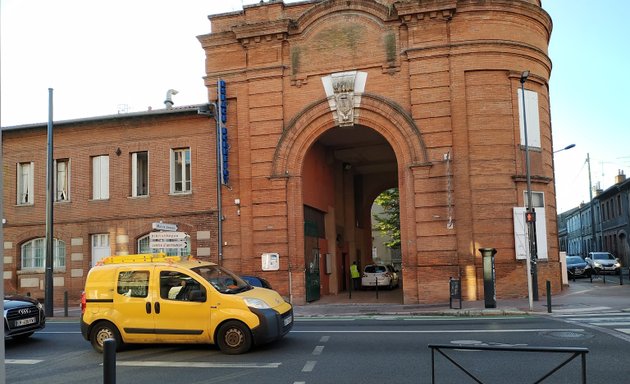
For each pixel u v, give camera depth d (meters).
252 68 22.20
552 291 20.80
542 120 21.53
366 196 36.69
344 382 7.84
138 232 23.59
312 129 21.64
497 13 20.50
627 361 8.71
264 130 21.97
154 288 10.63
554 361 8.84
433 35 20.50
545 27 21.98
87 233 24.31
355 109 21.27
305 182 22.95
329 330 12.77
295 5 22.33
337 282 27.23
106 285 10.90
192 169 23.20
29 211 25.28
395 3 20.61
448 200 19.80
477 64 20.27
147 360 9.86
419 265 19.83
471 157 20.05
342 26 21.53
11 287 24.95
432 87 20.39
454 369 8.44
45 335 13.66
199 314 10.30
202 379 8.30
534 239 19.80
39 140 25.41
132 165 24.31
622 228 48.88
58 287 24.44
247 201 21.97
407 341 10.95
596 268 38.22
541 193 20.89
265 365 9.09
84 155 24.78
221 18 23.05
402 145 20.59
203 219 22.72
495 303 17.14
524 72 19.09
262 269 21.39
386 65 20.91
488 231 19.75
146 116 23.72
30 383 8.45
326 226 26.94
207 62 22.88
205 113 22.56
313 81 21.70
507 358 9.15
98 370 9.27
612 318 13.97
